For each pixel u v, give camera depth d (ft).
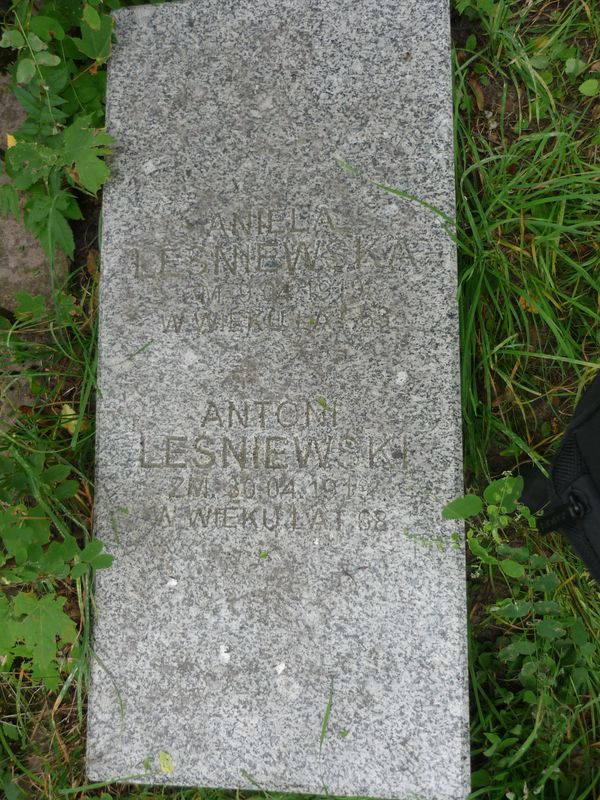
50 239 5.75
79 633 5.83
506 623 6.00
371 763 5.44
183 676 5.55
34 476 5.72
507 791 5.71
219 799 5.85
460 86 6.12
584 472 5.32
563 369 6.09
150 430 5.62
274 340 5.59
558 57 6.19
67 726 6.03
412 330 5.55
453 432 5.51
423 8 5.61
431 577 5.48
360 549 5.50
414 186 5.57
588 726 5.88
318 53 5.65
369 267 5.57
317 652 5.50
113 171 5.70
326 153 5.61
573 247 6.11
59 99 5.76
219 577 5.56
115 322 5.66
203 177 5.66
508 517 5.65
